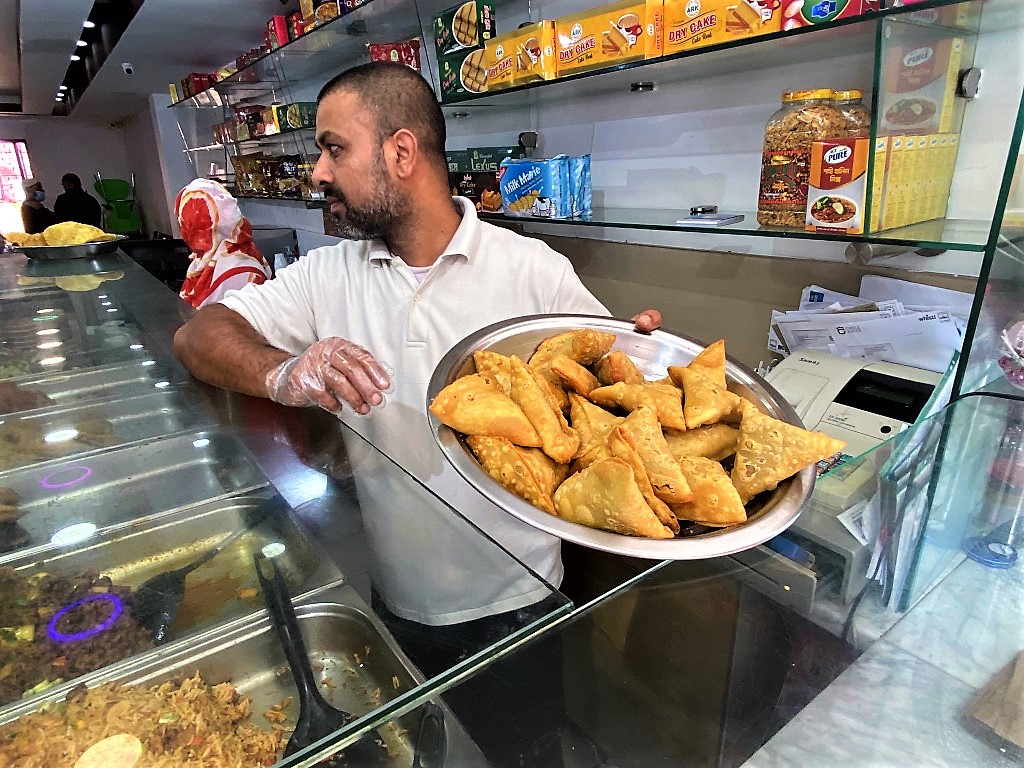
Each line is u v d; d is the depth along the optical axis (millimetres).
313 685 538
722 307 1400
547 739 532
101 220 8336
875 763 595
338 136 1068
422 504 675
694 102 1398
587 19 1270
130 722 527
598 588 852
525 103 1802
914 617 743
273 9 2848
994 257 763
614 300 1659
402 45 2070
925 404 896
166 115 5516
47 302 1663
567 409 773
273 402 1045
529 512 561
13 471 866
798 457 619
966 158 1028
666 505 597
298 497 788
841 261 1188
